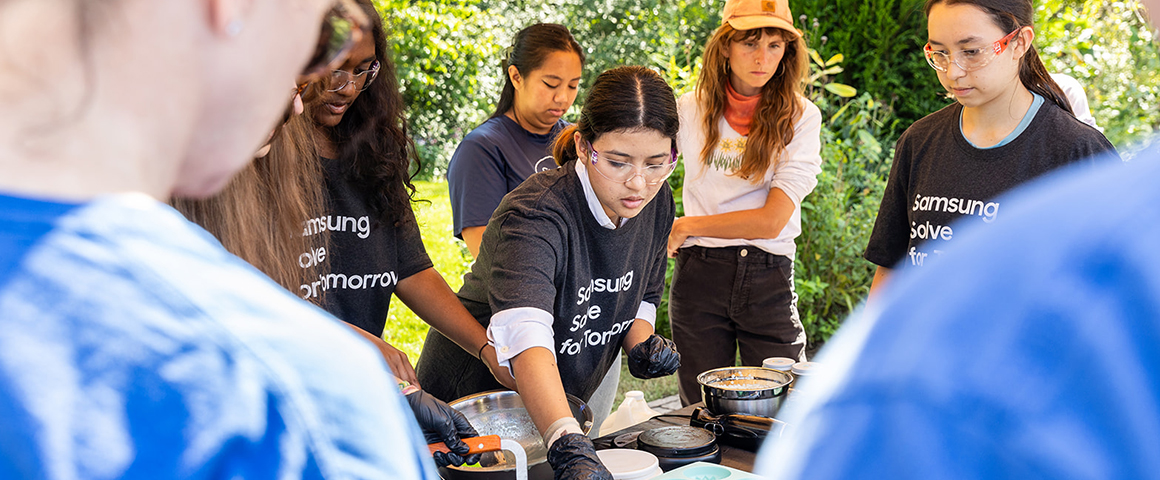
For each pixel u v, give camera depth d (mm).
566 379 2229
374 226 2207
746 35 2963
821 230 5086
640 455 1690
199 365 402
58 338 387
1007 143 2156
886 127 6324
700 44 8555
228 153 480
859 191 5445
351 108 2096
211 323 419
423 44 8984
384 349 2037
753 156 3084
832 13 6406
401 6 8602
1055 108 2146
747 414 1929
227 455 395
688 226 3023
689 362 3334
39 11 400
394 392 496
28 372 379
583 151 2002
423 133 9719
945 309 383
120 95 419
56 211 408
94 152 421
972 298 379
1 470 376
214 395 399
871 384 389
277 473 408
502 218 2025
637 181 1916
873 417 381
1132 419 337
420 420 1550
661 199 2303
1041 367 353
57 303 392
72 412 378
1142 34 5652
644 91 1897
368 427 450
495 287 1960
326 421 434
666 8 9906
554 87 2977
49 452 372
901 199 2484
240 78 451
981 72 2074
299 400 427
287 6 469
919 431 363
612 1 10719
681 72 5352
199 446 388
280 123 1198
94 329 392
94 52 408
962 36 2059
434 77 9398
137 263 414
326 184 2084
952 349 371
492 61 9727
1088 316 351
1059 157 2098
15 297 389
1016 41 2062
